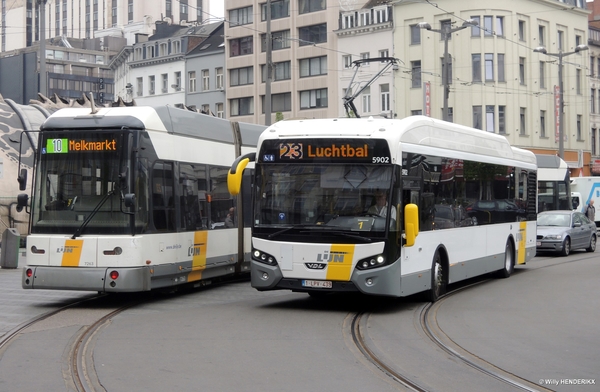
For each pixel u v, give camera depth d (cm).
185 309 1382
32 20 13650
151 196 1391
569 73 6153
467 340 1088
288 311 1355
